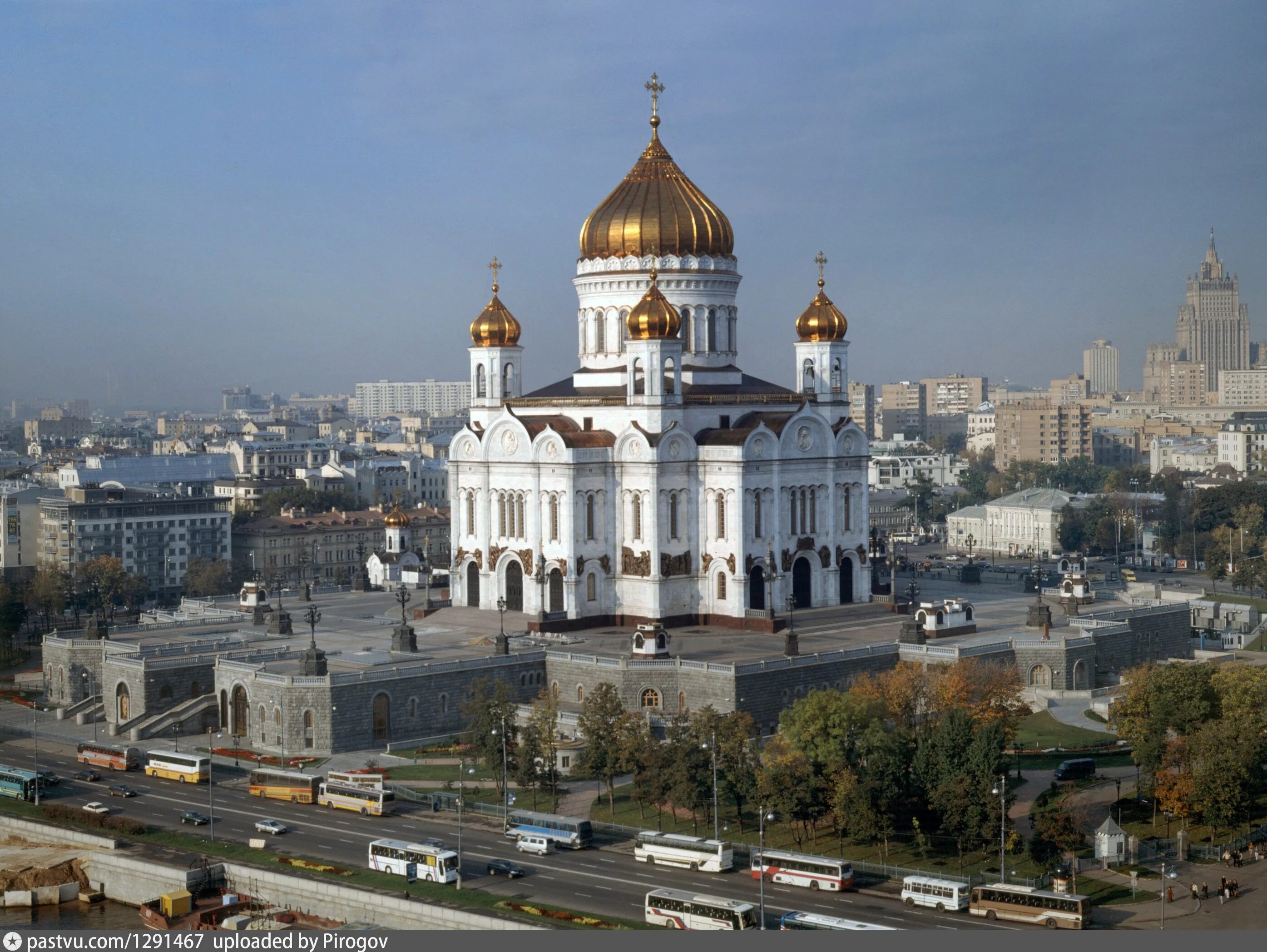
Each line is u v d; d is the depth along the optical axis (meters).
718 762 177.62
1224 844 169.62
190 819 186.38
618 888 160.12
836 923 144.38
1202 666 197.25
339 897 160.00
